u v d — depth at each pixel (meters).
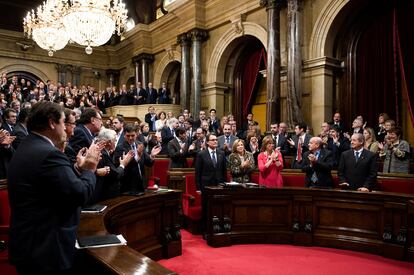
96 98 14.52
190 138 8.46
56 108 2.02
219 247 4.99
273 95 9.23
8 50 16.86
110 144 3.92
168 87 15.27
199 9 12.23
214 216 5.06
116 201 3.72
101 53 18.72
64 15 8.55
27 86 13.07
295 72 8.75
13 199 1.87
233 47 11.77
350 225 4.84
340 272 3.97
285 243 5.16
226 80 12.31
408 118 7.87
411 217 4.33
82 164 2.16
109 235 2.46
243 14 10.86
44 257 1.81
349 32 8.70
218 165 5.61
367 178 4.91
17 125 5.24
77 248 2.17
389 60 8.07
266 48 10.08
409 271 4.00
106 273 1.97
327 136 6.67
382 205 4.57
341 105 8.81
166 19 13.91
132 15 17.08
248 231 5.19
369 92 8.41
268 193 5.19
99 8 8.32
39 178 1.85
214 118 9.69
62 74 17.98
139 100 13.80
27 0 17.33
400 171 5.21
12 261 1.83
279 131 7.75
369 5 8.25
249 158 5.77
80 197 1.92
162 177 7.88
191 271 4.01
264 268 4.10
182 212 6.19
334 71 8.77
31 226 1.83
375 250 4.60
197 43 12.34
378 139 6.61
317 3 8.73
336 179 5.70
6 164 4.77
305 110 8.91
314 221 5.05
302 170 5.66
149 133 9.91
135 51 16.56
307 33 8.94
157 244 4.43
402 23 7.80
